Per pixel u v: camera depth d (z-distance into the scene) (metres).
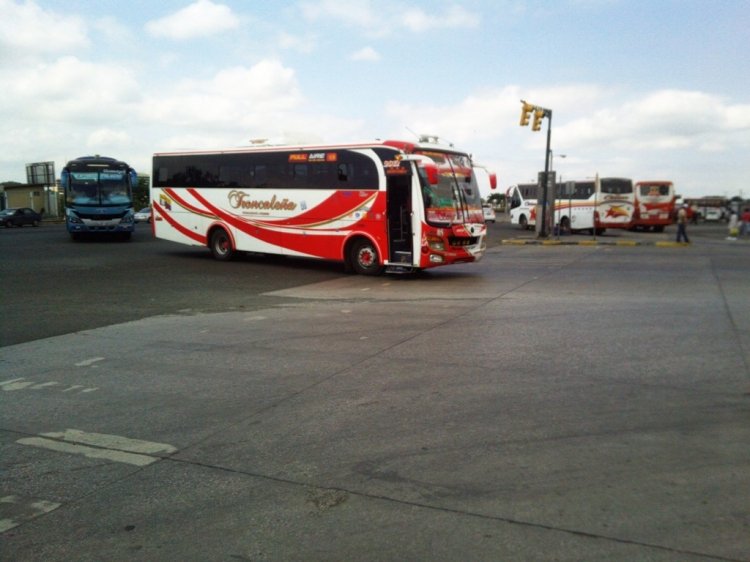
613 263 18.69
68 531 3.43
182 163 19.69
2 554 3.20
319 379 6.34
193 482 4.02
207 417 5.28
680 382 5.98
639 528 3.29
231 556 3.14
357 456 4.36
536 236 31.58
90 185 26.44
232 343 8.16
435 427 4.88
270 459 4.36
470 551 3.11
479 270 17.16
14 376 6.70
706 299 11.20
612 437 4.59
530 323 9.12
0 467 4.34
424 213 14.61
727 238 33.31
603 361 6.82
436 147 15.52
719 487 3.75
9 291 13.00
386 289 13.43
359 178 15.67
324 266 18.25
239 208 18.33
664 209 38.81
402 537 3.26
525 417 5.06
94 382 6.43
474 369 6.58
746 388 5.75
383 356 7.25
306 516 3.53
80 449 4.64
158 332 8.93
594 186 36.38
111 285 14.01
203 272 16.64
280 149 17.36
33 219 51.47
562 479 3.91
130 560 3.12
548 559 3.02
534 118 26.58
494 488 3.81
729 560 2.98
